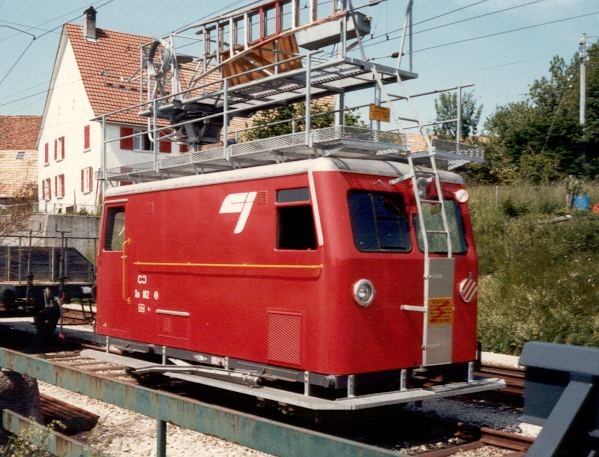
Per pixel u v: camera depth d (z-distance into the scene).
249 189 8.71
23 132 59.47
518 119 32.97
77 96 40.84
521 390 10.06
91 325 18.19
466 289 8.74
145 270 10.48
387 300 7.95
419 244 8.37
